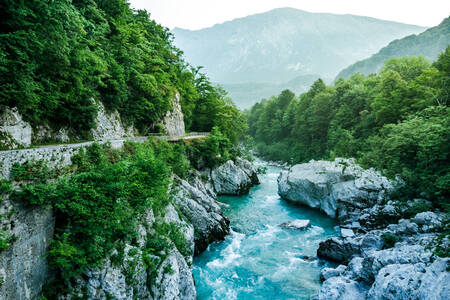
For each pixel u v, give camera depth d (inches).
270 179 2018.9
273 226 1079.0
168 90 1501.0
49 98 574.6
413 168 1053.8
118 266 448.5
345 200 1133.1
